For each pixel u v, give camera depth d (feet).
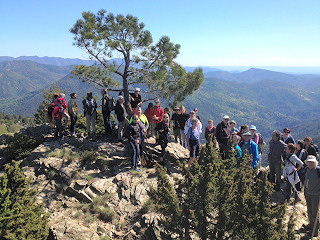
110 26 45.65
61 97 40.81
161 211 18.51
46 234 20.39
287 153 26.76
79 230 22.13
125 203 26.66
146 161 34.37
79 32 44.21
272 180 30.53
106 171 32.94
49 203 26.66
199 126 33.12
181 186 19.21
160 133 34.94
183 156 37.40
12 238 17.57
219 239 17.02
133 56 49.44
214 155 20.59
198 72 51.24
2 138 48.67
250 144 29.37
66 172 31.17
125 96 50.55
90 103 42.50
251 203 16.90
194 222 17.10
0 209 18.78
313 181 21.39
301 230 22.36
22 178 21.66
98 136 46.60
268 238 15.70
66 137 43.55
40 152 35.96
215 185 17.83
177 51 49.29
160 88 52.21
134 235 21.56
